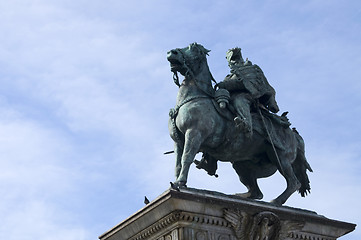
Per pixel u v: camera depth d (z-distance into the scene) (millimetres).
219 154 12867
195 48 12945
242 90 13086
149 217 11523
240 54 13656
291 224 12398
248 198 12367
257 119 13094
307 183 13789
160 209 11328
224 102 12609
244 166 13586
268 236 12062
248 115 12664
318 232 12820
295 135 13875
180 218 11219
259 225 11938
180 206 11211
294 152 13414
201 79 12859
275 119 13281
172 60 12742
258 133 12984
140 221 11672
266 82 13414
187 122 12297
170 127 12656
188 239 11219
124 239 12031
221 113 12617
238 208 11805
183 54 12781
